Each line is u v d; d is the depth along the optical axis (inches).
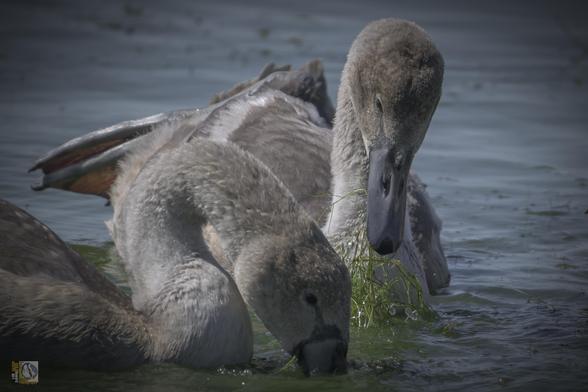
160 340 407.8
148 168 437.1
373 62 452.8
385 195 438.3
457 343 445.1
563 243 575.2
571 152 732.7
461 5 1143.6
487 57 978.7
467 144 743.1
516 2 1157.7
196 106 783.1
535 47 1017.5
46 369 401.7
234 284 422.6
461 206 627.8
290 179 524.4
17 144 701.3
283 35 1003.3
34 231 432.5
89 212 614.5
